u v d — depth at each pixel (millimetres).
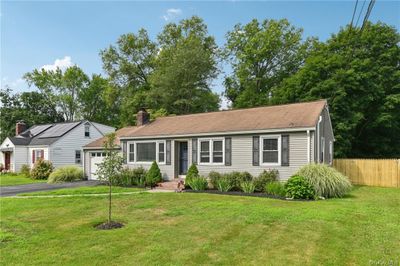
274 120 15914
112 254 5824
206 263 5324
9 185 20453
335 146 24297
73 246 6340
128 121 37406
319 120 15508
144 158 19969
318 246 6129
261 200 11562
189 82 33562
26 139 32188
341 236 6762
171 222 8312
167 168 18781
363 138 28297
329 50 27953
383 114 25625
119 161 8734
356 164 19828
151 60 39969
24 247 6316
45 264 5383
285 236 6797
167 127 20188
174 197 12508
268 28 36344
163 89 33594
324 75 25875
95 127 32438
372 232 7082
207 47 40562
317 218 8320
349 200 11812
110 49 39219
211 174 15922
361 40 26656
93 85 51812
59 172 22938
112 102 40875
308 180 12398
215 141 17031
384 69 26156
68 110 51344
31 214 9711
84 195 13773
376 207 10211
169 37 40438
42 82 48969
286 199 11852
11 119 41719
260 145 15406
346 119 24328
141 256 5688
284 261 5375
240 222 8047
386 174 18656
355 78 24281
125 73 39469
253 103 34406
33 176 25422
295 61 36188
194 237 6840
